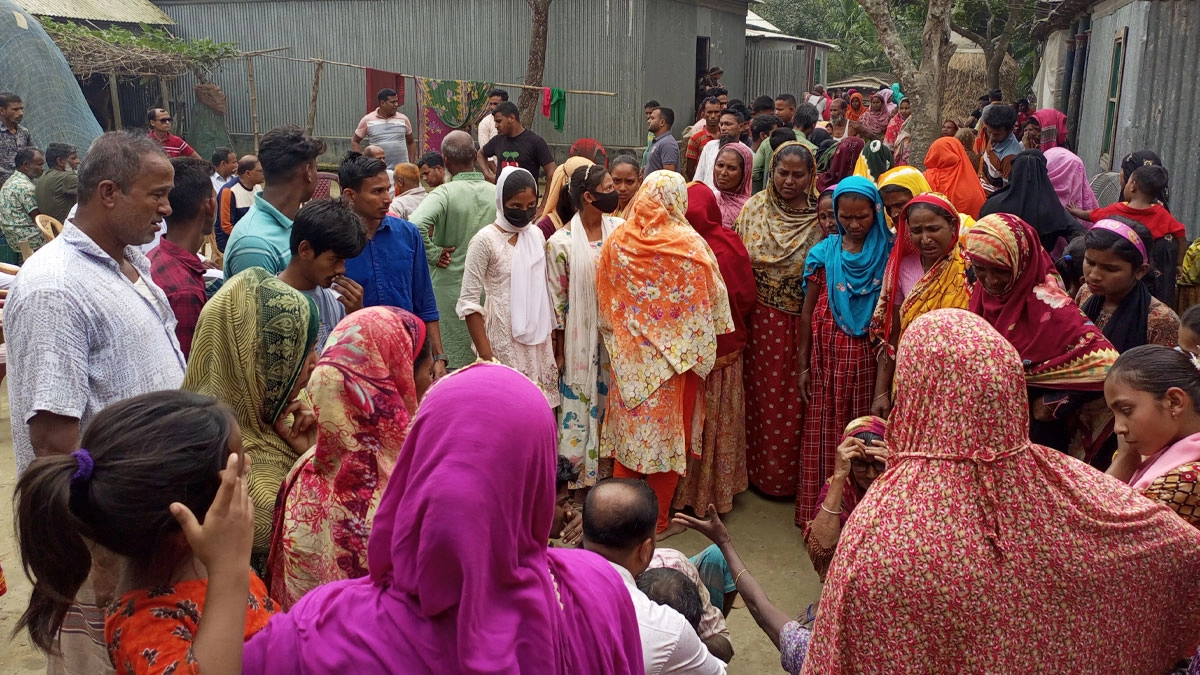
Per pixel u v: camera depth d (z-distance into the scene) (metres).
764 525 4.67
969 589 1.75
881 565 1.79
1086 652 1.82
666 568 2.63
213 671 1.36
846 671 1.87
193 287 3.32
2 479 4.96
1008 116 7.44
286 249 3.62
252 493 2.55
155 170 2.52
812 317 4.43
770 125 8.52
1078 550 1.79
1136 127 8.02
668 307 4.11
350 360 2.26
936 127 10.12
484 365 1.48
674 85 16.59
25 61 9.19
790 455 4.79
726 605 3.28
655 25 15.66
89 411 2.46
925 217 3.66
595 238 4.35
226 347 2.56
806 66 21.03
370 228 4.01
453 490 1.33
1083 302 3.89
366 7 16.92
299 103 17.84
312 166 3.75
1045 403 3.21
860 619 1.82
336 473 2.32
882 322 4.07
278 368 2.57
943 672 1.81
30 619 1.54
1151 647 1.91
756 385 4.79
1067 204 6.99
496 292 4.20
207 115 18.20
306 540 2.34
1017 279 3.23
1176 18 7.68
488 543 1.35
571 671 1.47
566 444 4.40
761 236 4.65
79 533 1.48
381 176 3.93
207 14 18.23
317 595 1.50
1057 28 17.06
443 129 13.51
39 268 2.42
